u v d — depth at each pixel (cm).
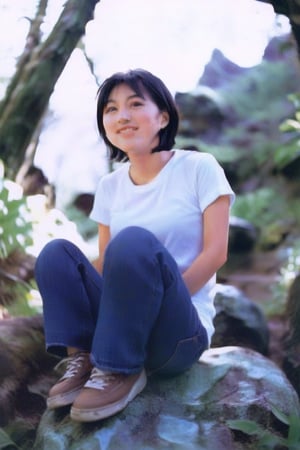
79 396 213
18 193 384
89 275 230
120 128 232
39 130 426
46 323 223
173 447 210
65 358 258
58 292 223
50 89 391
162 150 238
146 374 224
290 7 318
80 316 225
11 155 395
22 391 255
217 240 226
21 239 380
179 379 230
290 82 731
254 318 323
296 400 233
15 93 393
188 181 232
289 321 338
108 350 206
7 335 265
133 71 234
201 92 705
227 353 245
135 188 239
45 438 218
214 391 228
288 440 215
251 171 665
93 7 388
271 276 553
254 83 730
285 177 650
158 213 232
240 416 222
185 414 222
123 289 203
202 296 232
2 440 235
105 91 235
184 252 232
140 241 204
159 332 213
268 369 238
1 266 373
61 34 386
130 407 218
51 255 224
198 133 688
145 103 231
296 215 618
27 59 399
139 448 209
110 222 245
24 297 363
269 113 703
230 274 568
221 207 229
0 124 393
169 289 208
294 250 527
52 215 410
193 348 220
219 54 746
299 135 636
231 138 685
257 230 610
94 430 213
